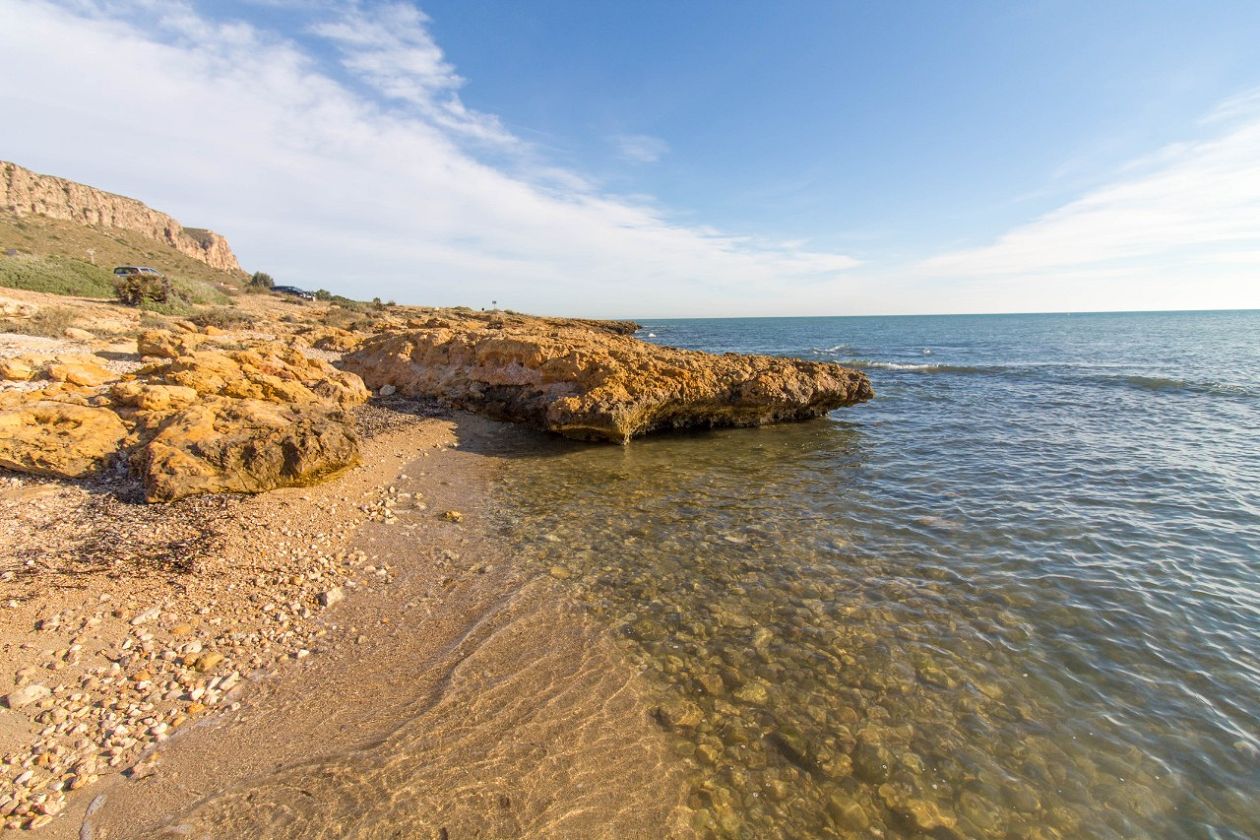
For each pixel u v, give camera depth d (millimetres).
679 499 11469
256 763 4672
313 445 11289
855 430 18234
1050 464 13695
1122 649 6238
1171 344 56156
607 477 13016
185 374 13688
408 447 15078
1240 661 5996
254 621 6707
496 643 6445
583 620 6941
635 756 4832
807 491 11914
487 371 19859
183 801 4273
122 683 5488
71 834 3965
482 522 10195
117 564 7527
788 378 18844
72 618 6379
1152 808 4312
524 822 4176
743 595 7543
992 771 4672
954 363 41094
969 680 5770
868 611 7094
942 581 7836
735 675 5902
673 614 7074
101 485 9906
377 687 5660
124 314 27547
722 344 63750
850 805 4387
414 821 4145
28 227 64250
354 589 7625
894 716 5297
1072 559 8453
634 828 4172
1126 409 21125
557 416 15945
